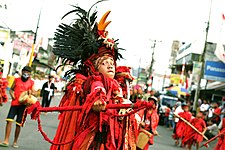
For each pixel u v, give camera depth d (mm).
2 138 10945
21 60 34812
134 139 4906
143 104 4500
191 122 17250
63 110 4547
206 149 20391
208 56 45125
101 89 4488
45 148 10555
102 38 5062
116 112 4777
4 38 29297
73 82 5117
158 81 64062
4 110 19281
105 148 4672
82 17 5273
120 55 5242
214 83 40656
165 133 26250
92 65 5035
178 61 71188
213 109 27250
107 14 5188
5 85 13625
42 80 30641
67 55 5277
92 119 4672
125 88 5238
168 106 34875
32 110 4520
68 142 4676
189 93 42875
